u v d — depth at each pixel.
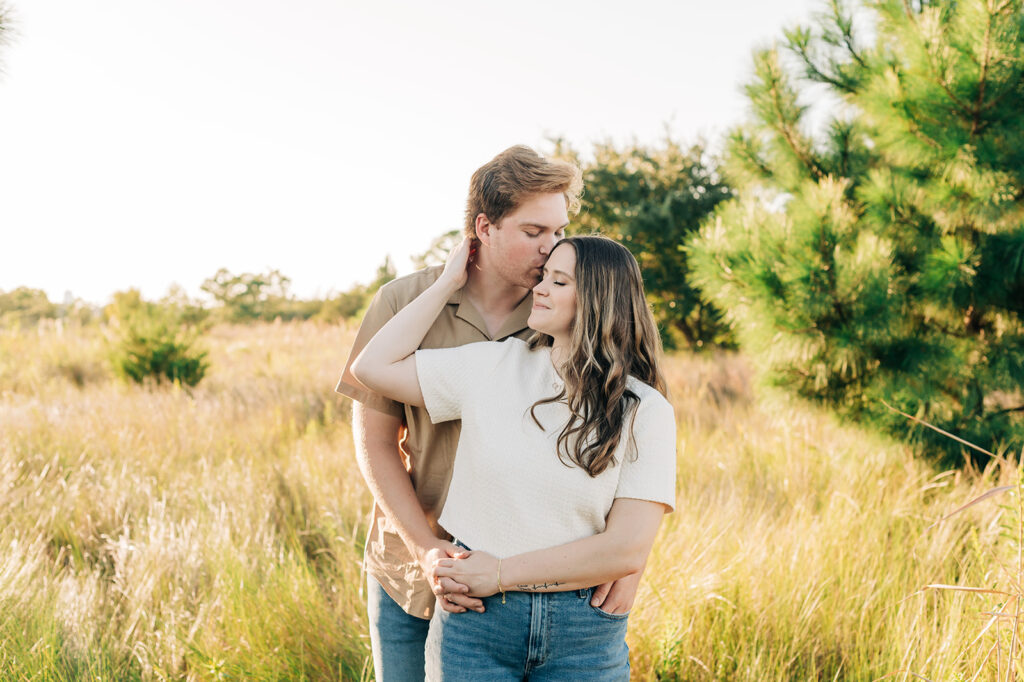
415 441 1.94
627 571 1.54
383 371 1.71
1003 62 3.88
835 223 4.23
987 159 3.90
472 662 1.56
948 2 4.16
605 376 1.57
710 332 13.39
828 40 4.94
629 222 13.72
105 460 5.11
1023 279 4.25
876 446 4.45
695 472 4.79
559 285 1.67
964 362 4.36
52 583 3.07
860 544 3.27
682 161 14.70
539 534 1.55
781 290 4.28
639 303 1.67
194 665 2.63
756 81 5.04
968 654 2.36
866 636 2.77
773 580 3.01
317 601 3.03
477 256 1.94
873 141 5.12
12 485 4.31
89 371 9.82
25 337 11.71
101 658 2.63
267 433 6.11
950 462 4.24
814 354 4.32
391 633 1.96
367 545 2.07
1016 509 2.22
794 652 2.66
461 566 1.55
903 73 4.27
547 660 1.57
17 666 2.47
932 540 3.32
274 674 2.60
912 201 4.37
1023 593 1.96
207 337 14.02
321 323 15.13
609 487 1.56
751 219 4.51
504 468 1.56
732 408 7.14
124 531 3.84
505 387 1.64
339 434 6.11
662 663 2.61
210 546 3.47
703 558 3.21
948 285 4.22
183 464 5.20
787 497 4.31
